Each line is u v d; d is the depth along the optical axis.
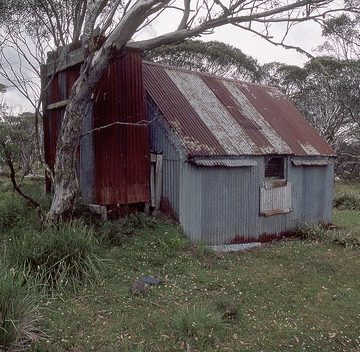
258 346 5.50
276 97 14.84
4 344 4.70
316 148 13.30
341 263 9.58
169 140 10.10
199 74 12.81
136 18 7.93
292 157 12.21
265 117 12.88
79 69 10.02
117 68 9.77
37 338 5.08
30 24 10.70
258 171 11.12
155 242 8.95
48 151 11.68
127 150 9.91
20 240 7.46
